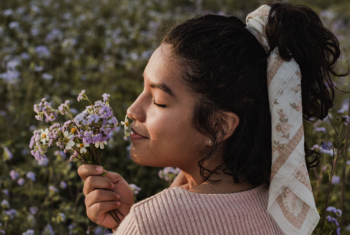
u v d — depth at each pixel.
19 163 3.57
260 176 1.25
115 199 1.39
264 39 1.20
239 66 1.17
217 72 1.15
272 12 1.21
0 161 3.19
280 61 1.17
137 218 1.11
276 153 1.18
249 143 1.22
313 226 1.22
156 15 7.98
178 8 8.67
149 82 1.20
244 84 1.17
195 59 1.15
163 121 1.18
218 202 1.14
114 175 1.46
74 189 3.39
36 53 5.07
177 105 1.17
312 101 1.37
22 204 2.95
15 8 7.30
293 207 1.21
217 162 1.26
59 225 2.69
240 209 1.14
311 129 2.41
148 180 3.54
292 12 1.20
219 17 1.33
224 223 1.11
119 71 5.64
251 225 1.15
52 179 3.23
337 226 1.79
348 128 2.09
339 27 7.98
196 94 1.16
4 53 5.10
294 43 1.17
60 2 8.30
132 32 6.96
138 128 1.26
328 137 3.18
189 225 1.09
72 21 6.98
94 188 1.38
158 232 1.09
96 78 5.18
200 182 1.32
